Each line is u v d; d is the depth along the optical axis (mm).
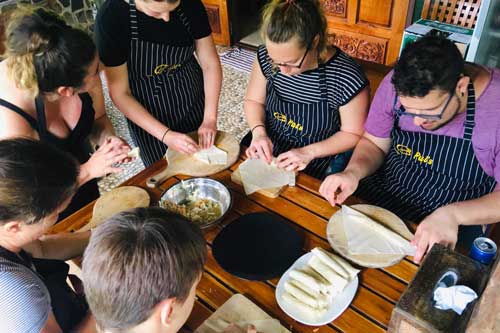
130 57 1712
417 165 1498
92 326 1047
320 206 1406
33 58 1170
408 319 889
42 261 1133
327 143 1646
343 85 1551
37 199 820
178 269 710
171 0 1400
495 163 1312
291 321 1050
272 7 1382
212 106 1922
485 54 2211
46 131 1453
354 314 1055
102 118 1795
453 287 894
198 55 1942
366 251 1209
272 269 1180
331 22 3738
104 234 718
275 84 1692
